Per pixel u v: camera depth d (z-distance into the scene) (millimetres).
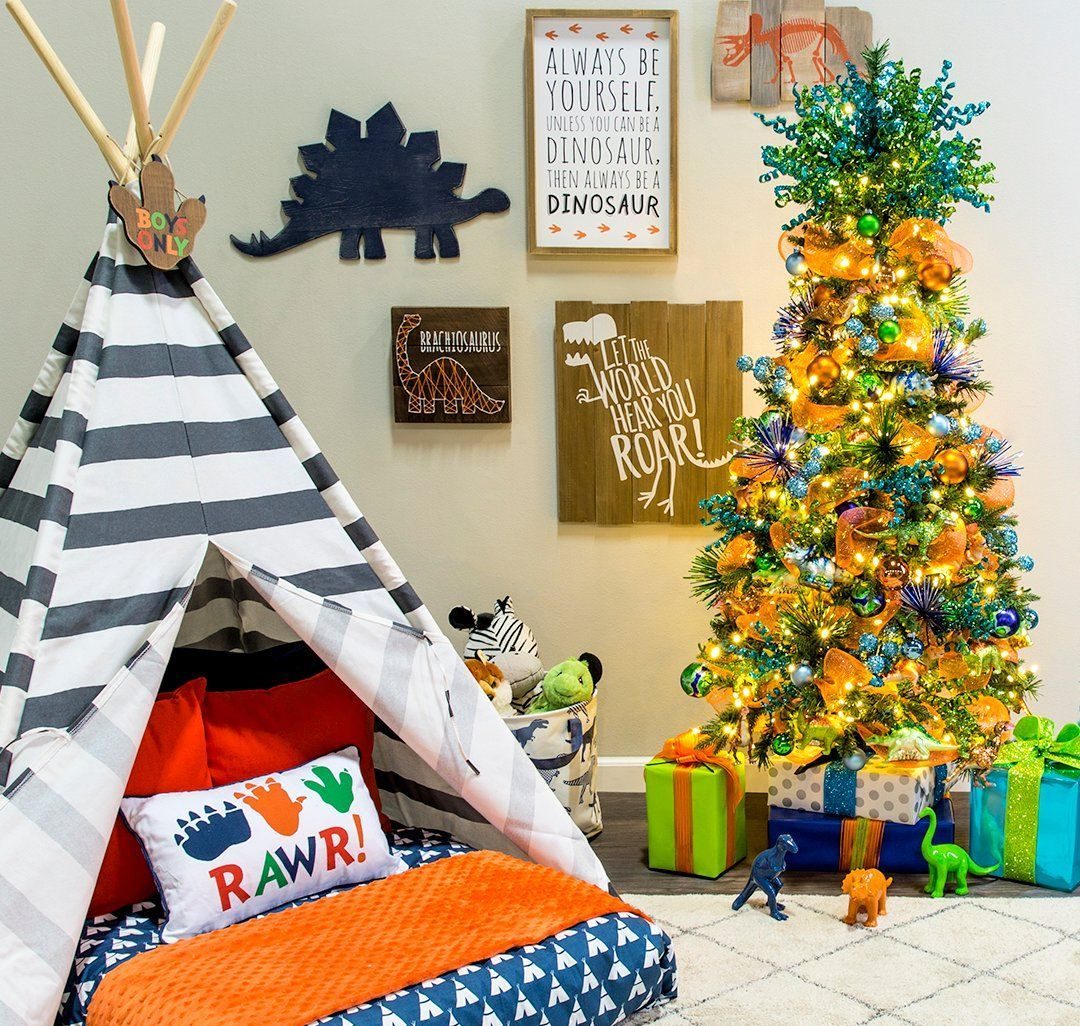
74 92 1976
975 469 2627
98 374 1990
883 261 2650
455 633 3379
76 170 3240
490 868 2221
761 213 3250
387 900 2094
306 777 2268
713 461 3283
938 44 3176
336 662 2139
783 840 2520
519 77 3213
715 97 3199
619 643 3381
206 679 2482
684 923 2523
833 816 2793
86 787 1843
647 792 2818
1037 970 2273
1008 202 3207
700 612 3359
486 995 1834
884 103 2619
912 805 2707
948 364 2623
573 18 3176
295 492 2150
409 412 3268
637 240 3244
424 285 3275
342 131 3219
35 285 3270
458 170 3230
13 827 1770
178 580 2002
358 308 3281
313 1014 1713
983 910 2555
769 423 2711
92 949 2012
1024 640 2762
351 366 3301
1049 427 3268
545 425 3320
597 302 3266
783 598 2707
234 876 2064
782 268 3266
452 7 3201
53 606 1865
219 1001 1743
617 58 3191
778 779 2826
